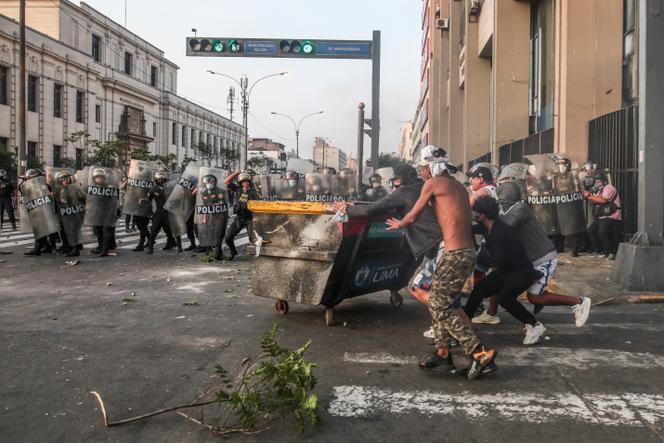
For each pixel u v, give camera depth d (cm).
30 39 3916
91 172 1230
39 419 362
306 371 354
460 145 3134
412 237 536
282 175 1872
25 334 570
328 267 587
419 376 443
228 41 1950
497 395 401
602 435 336
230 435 339
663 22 765
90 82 4722
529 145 1571
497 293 526
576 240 1110
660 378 434
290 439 334
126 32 5541
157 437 337
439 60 3794
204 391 411
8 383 427
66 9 4572
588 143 1248
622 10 1269
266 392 372
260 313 668
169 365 471
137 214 1296
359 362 479
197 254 1257
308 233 599
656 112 769
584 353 500
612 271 832
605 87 1274
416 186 548
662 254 767
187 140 6712
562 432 341
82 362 479
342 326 606
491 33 2091
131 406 384
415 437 336
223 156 7019
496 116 1950
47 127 4141
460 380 433
